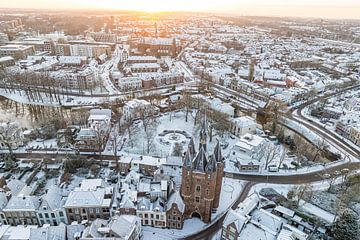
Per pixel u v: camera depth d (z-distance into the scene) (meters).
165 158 158.50
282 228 106.00
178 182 135.00
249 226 103.31
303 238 102.31
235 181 150.88
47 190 133.62
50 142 183.88
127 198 115.25
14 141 174.12
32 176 146.25
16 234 100.62
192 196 116.25
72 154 168.38
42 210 112.62
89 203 114.94
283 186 148.38
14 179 132.25
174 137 195.62
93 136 171.75
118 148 179.00
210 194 112.69
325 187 148.38
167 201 117.56
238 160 163.75
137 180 132.88
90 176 148.88
